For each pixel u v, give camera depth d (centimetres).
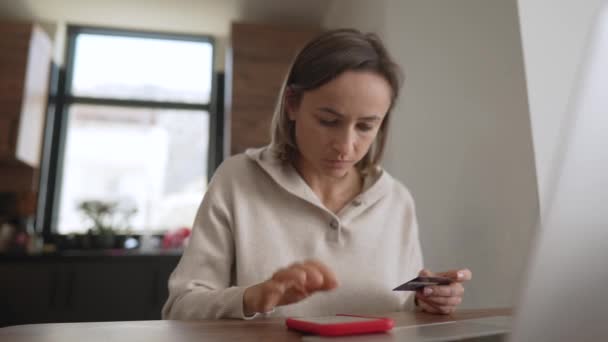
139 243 313
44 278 243
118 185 322
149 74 342
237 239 93
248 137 286
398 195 109
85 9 312
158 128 334
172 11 314
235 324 61
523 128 120
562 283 27
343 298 94
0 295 237
